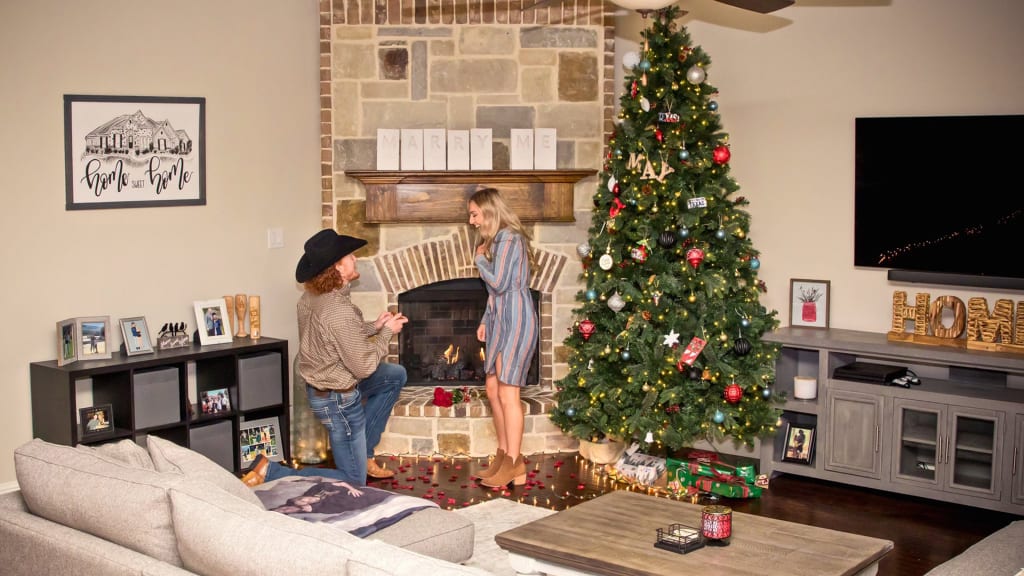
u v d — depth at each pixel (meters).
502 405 5.18
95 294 5.04
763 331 5.37
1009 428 4.62
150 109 5.19
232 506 2.42
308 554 2.17
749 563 2.95
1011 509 4.64
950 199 5.13
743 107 5.86
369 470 5.30
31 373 4.79
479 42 5.88
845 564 2.94
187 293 5.44
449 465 5.59
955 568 2.93
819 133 5.60
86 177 4.96
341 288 4.58
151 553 2.47
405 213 5.82
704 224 5.26
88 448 2.93
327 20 5.82
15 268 4.73
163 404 4.96
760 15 5.74
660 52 5.21
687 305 5.21
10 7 4.63
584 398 5.54
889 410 4.99
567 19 5.92
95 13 4.94
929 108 5.23
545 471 5.49
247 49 5.63
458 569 2.04
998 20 5.00
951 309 5.10
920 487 4.91
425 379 6.17
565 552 3.07
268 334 5.86
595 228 5.51
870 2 5.37
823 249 5.63
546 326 6.09
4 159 4.65
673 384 5.20
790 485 5.31
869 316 5.50
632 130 5.26
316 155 6.05
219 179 5.54
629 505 3.55
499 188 5.83
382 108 5.87
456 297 6.09
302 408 5.68
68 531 2.62
